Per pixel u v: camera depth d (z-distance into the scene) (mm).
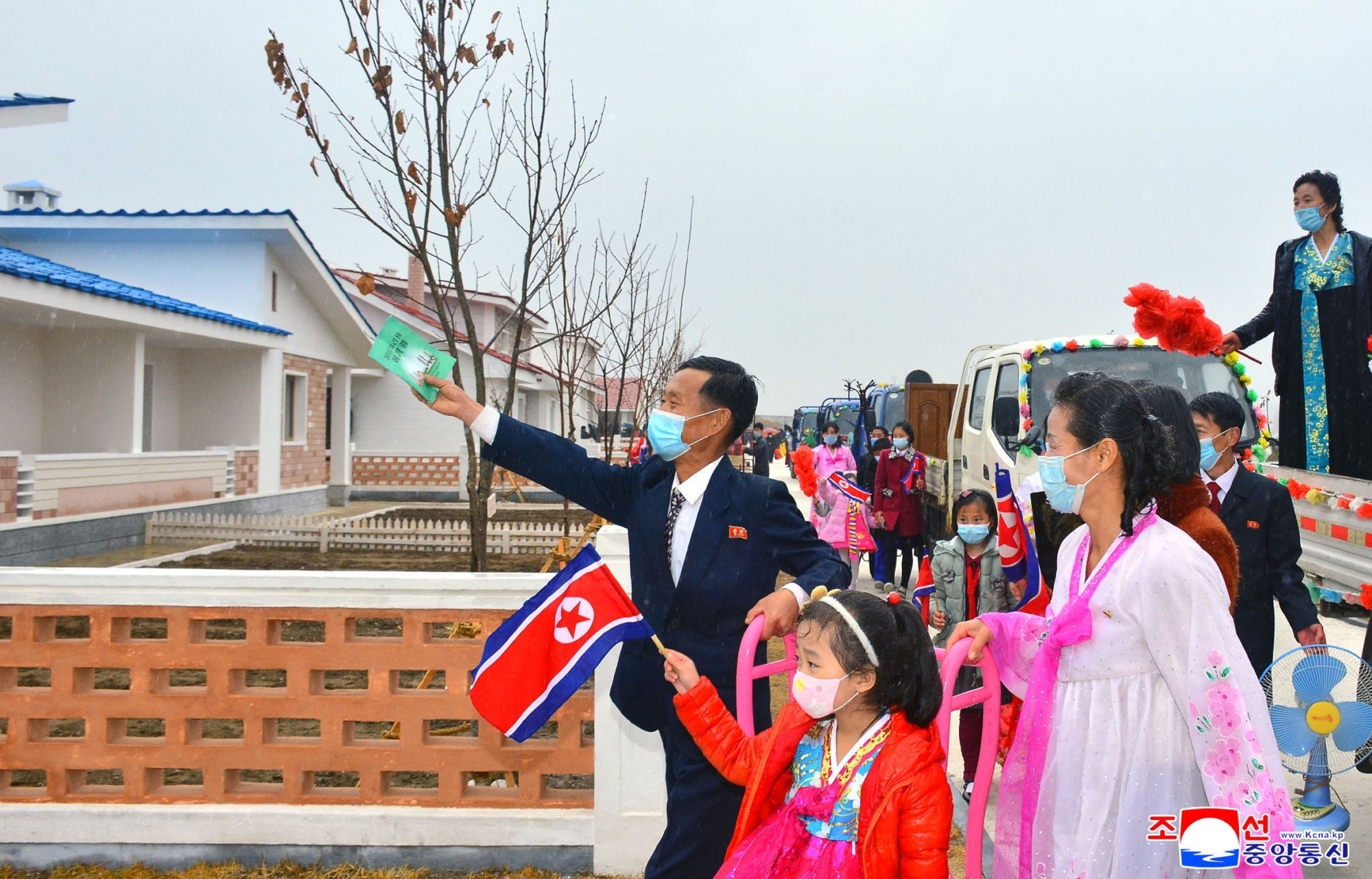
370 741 4230
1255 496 3828
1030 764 2375
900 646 2188
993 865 2506
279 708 4148
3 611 4172
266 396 17062
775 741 2391
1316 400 6719
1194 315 3180
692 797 2787
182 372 16875
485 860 4074
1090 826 2225
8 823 4105
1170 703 2217
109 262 16406
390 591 4102
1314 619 3721
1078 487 2318
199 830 4102
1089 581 2303
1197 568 2139
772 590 2938
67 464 12188
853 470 10648
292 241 16594
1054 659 2354
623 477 3131
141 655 4152
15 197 18734
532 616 2820
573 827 4055
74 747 4176
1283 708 3523
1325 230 6520
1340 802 4070
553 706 2740
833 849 2225
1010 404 8117
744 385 2934
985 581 4895
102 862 4121
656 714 2939
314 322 19156
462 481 22016
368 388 23109
